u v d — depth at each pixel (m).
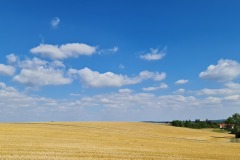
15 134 45.84
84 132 56.72
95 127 73.06
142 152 35.00
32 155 28.56
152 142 48.72
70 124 76.69
